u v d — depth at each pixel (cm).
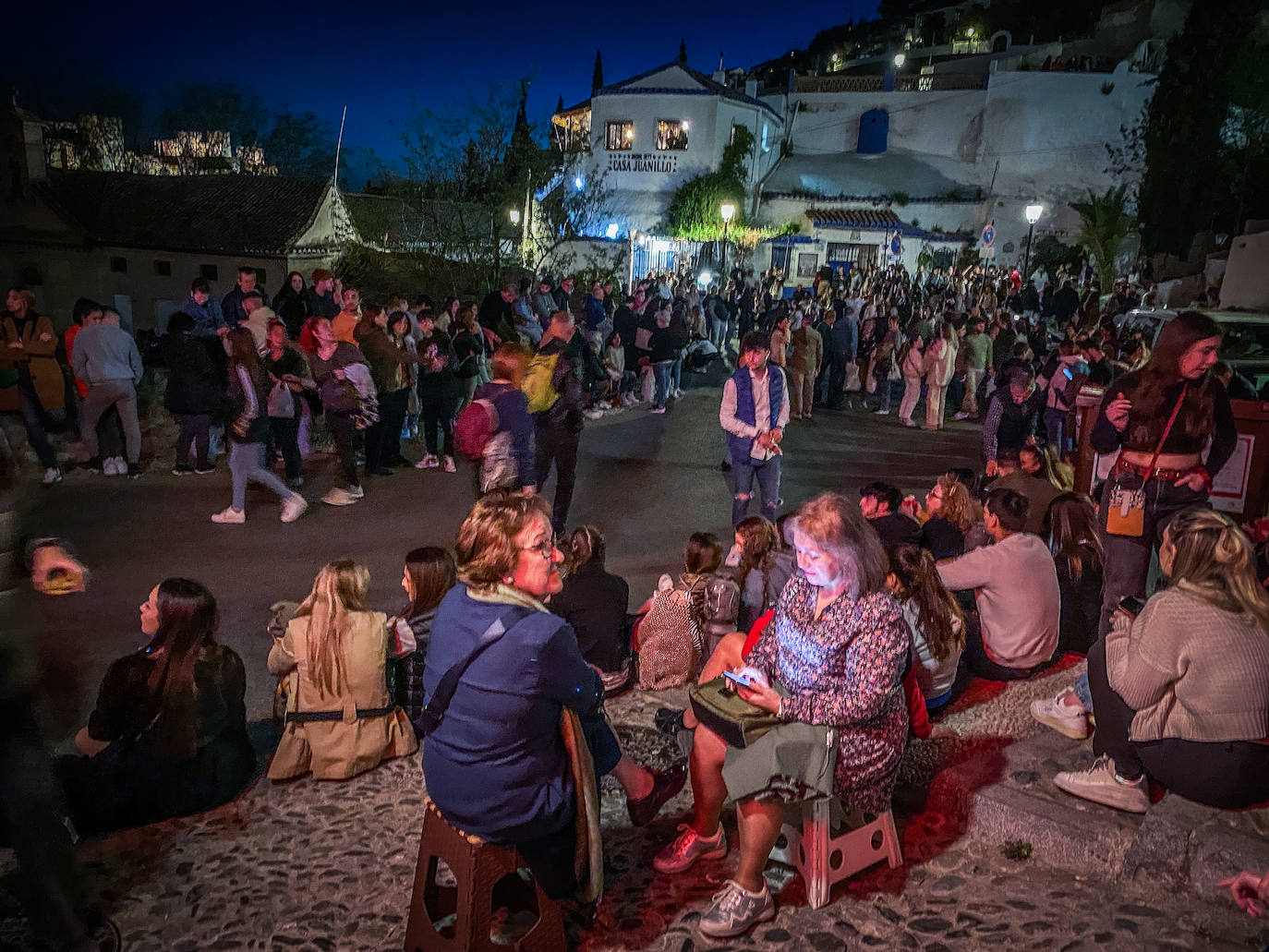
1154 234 3198
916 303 2719
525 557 280
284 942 313
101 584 668
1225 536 308
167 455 1003
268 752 471
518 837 274
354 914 328
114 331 892
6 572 307
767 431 778
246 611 640
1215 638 304
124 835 381
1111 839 323
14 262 2198
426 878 291
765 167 3888
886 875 334
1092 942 294
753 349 768
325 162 5322
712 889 333
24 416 857
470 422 685
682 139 3556
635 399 1559
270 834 382
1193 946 290
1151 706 323
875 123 3919
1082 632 501
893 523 544
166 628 390
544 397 773
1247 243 1883
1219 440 438
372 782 425
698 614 510
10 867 347
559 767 283
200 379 915
